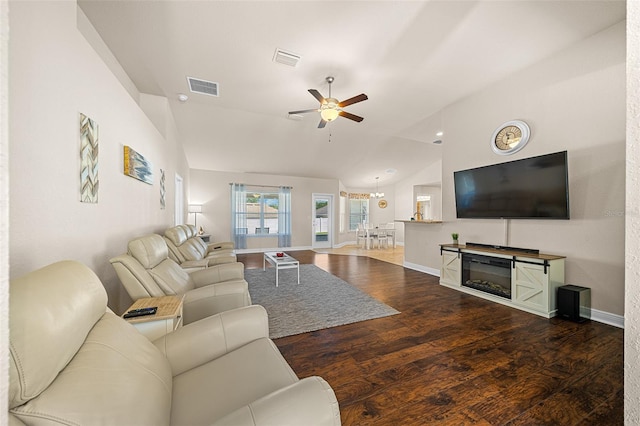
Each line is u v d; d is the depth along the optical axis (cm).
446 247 381
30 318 58
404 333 233
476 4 210
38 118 120
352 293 354
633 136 55
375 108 414
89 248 167
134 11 212
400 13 216
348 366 182
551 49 271
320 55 272
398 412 140
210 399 95
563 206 267
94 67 173
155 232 327
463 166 384
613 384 160
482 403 146
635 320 54
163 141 368
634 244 55
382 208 998
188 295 190
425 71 305
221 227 719
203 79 323
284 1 203
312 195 829
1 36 35
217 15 217
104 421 61
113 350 81
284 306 304
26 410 53
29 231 114
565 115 274
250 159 661
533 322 253
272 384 102
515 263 291
